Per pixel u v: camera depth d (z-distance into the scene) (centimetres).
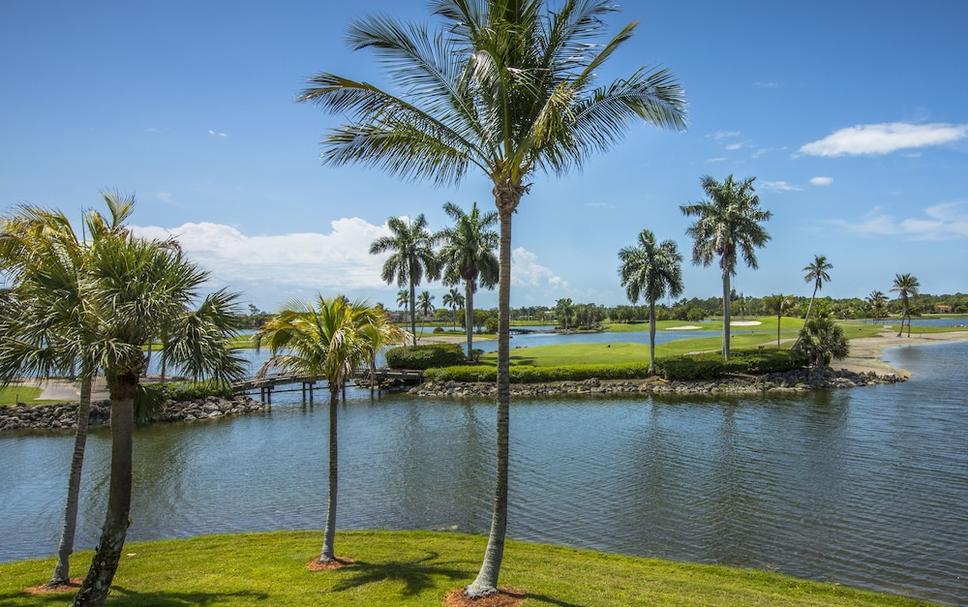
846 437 2656
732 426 2988
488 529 1633
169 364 838
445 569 1163
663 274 4578
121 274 805
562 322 16425
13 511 1884
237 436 3075
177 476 2267
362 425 3322
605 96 973
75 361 768
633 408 3631
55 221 1026
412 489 2028
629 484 2011
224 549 1361
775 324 11538
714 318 17500
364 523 1705
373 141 1002
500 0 903
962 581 1255
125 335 788
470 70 848
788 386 4269
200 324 837
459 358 5209
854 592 1145
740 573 1240
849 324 14750
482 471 2238
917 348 7712
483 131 964
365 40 941
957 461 2203
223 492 2044
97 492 2081
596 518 1691
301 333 1220
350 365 1185
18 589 1088
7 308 888
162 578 1138
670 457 2369
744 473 2105
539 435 2877
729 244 4538
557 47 958
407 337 1300
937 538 1484
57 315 786
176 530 1681
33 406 3562
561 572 1176
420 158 1016
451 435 2958
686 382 4434
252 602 977
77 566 1260
